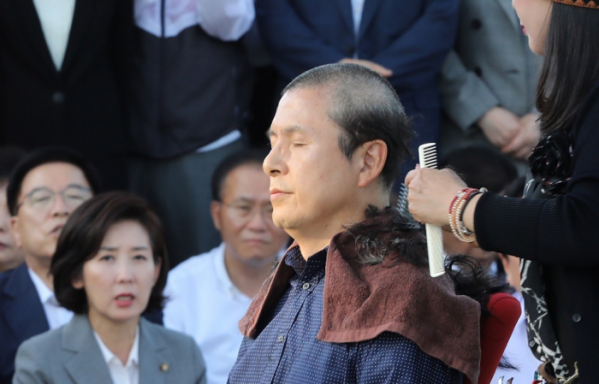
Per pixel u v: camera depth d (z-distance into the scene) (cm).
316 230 642
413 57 1433
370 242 619
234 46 1489
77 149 1437
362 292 603
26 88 1424
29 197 1202
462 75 1519
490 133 1510
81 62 1434
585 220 578
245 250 1259
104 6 1444
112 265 1018
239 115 1505
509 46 1512
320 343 604
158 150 1467
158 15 1458
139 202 1047
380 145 635
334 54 1424
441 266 604
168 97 1461
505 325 635
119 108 1476
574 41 627
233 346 1250
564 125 636
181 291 1270
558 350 640
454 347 584
